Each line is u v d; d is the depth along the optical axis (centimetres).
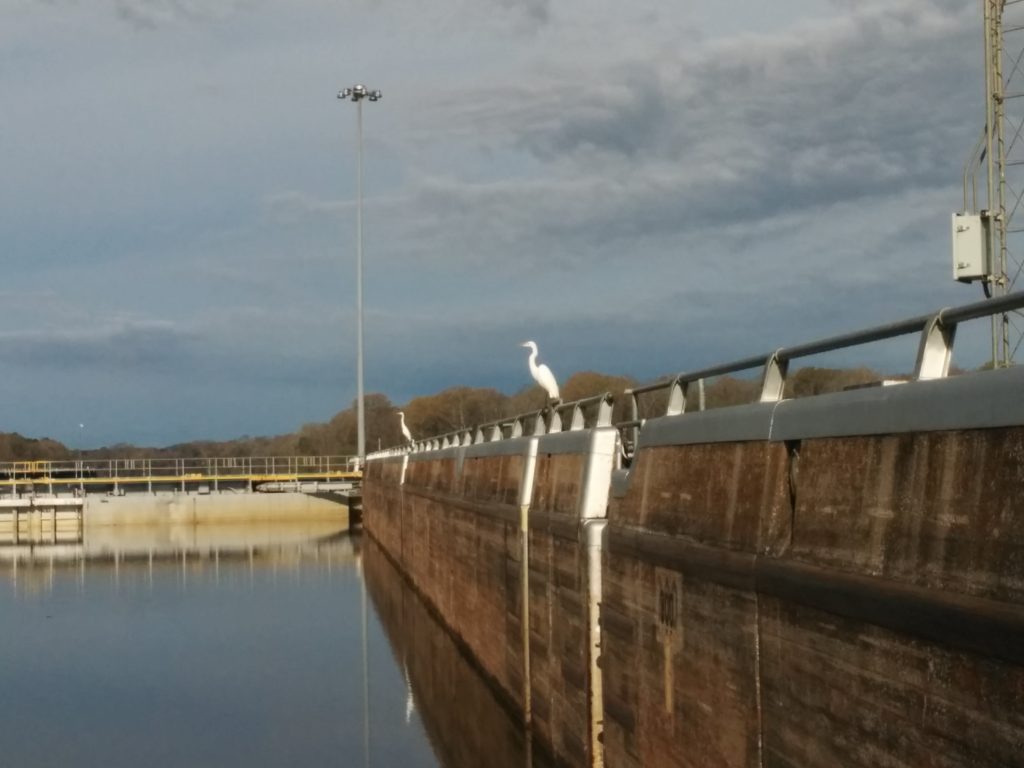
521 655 2405
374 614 4331
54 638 3991
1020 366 794
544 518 2159
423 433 10206
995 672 780
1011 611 757
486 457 3069
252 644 3769
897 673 899
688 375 1483
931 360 912
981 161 2136
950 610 821
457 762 2330
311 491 9112
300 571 5856
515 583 2481
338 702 2916
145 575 5797
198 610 4553
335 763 2384
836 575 986
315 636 3884
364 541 7825
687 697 1360
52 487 9488
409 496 5159
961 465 839
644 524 1562
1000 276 2084
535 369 2455
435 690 2994
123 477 9312
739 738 1204
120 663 3519
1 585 5466
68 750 2572
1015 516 777
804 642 1055
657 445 1549
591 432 1877
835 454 1031
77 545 7712
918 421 892
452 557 3625
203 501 9094
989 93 2138
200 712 2875
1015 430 781
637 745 1570
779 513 1135
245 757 2464
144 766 2428
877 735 927
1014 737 759
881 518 942
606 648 1741
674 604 1406
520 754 2341
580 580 1855
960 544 834
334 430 13438
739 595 1199
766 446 1169
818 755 1028
